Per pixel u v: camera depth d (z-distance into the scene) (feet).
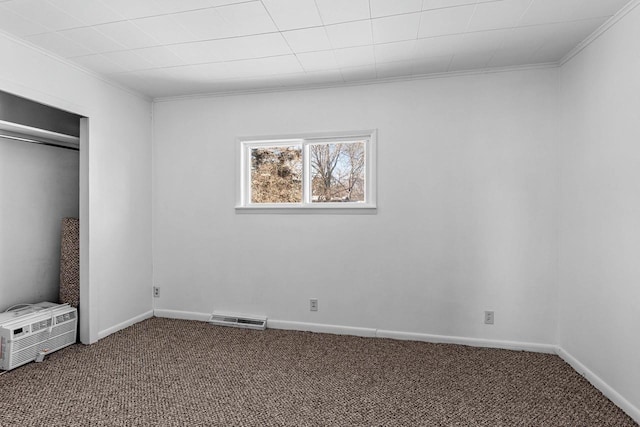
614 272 7.22
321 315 11.34
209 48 8.71
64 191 11.37
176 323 11.99
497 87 9.93
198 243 12.30
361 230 10.97
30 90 8.41
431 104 10.40
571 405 7.11
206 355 9.48
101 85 10.50
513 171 9.87
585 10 6.98
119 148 11.19
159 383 7.95
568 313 9.08
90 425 6.41
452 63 9.64
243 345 10.18
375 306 10.91
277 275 11.66
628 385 6.81
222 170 12.06
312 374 8.41
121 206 11.29
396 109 10.66
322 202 11.55
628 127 6.80
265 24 7.57
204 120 12.20
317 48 8.73
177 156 12.46
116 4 6.73
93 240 10.23
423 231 10.50
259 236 11.78
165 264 12.62
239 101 11.89
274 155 12.05
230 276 12.05
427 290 10.51
